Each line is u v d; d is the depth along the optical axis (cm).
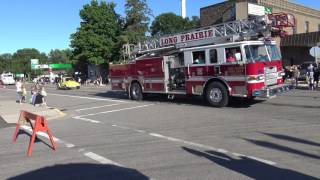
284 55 4653
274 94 1825
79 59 6806
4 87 6862
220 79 1869
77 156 1014
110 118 1770
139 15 6569
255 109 1752
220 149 1005
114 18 6812
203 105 2006
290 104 1873
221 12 4678
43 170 890
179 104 2119
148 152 1017
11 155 1068
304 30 5159
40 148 1142
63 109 2327
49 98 3300
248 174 779
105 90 4034
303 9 5112
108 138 1253
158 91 2242
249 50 1773
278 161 866
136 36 6394
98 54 6631
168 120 1575
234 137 1147
